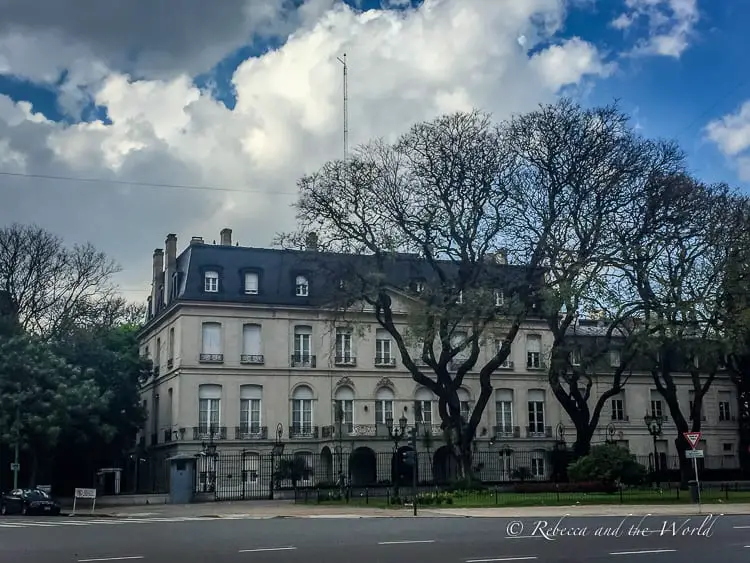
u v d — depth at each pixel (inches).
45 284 2009.1
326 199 1657.2
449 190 1608.0
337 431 2187.5
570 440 2508.6
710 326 1593.3
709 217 1644.9
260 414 2219.5
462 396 2428.6
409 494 1713.8
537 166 1595.7
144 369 2276.1
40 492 1509.6
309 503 1606.8
